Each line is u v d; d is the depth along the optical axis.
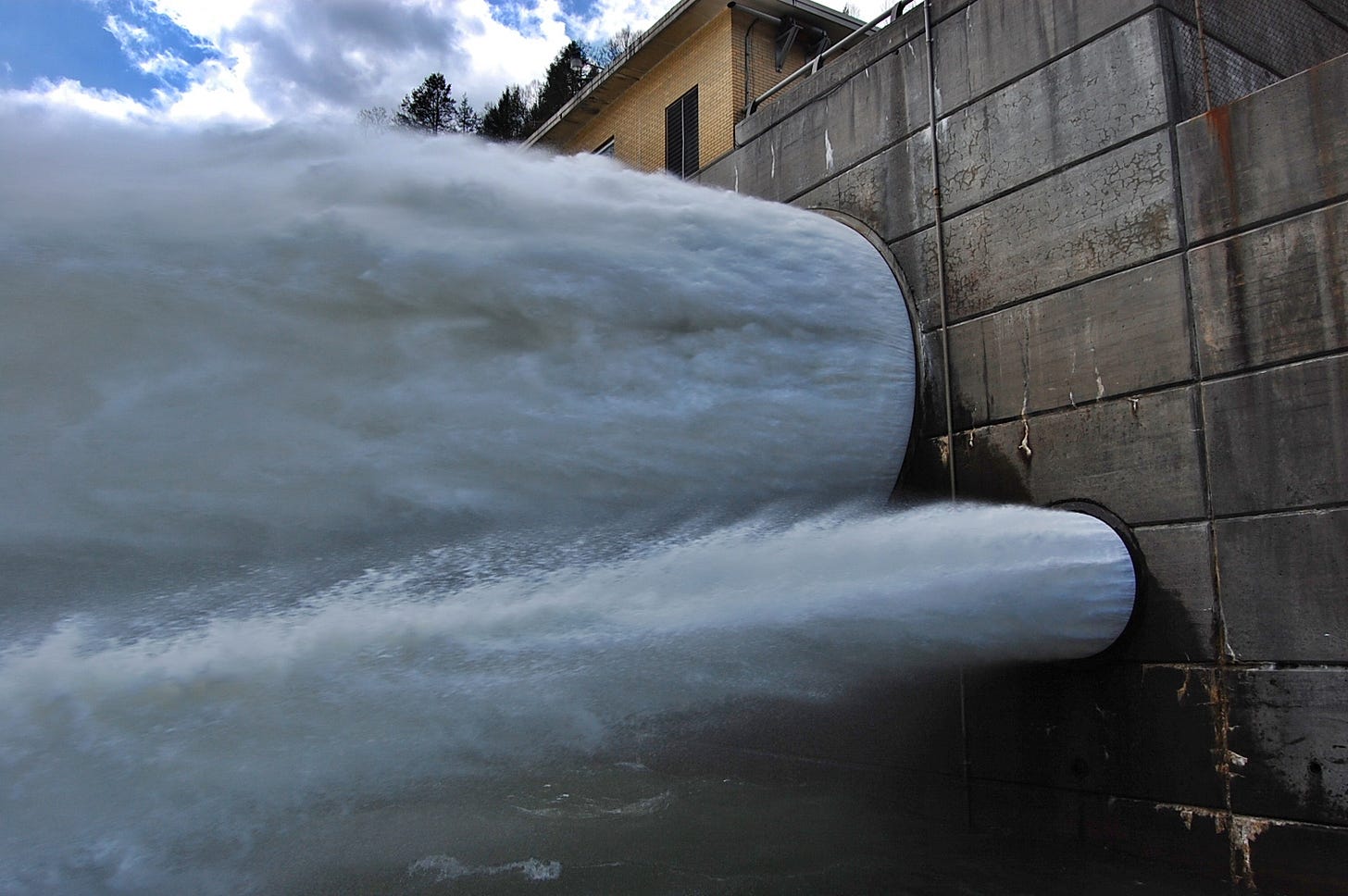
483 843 7.41
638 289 8.07
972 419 9.02
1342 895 6.17
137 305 6.23
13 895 5.77
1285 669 6.64
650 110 20.27
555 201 8.02
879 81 10.52
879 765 9.15
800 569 7.76
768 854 7.36
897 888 6.65
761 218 9.40
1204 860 6.89
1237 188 7.27
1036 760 8.02
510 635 6.98
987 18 9.34
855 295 9.55
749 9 17.86
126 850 6.04
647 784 9.47
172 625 6.32
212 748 6.26
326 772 6.60
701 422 8.10
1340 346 6.61
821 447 8.81
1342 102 6.75
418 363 6.96
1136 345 7.77
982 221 9.16
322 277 6.70
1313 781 6.42
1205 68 8.13
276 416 6.50
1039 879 6.86
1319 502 6.61
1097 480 7.94
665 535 7.84
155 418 6.23
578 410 7.51
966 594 7.58
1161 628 7.36
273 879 6.43
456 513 6.96
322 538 6.62
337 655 6.52
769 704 9.34
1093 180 8.24
